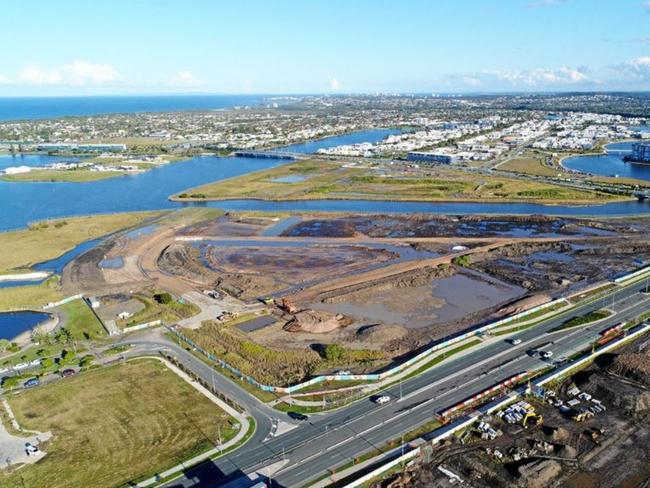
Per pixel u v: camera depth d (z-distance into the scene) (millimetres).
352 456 71562
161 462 71375
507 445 73812
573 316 115312
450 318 116875
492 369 93562
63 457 73312
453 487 65812
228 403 85500
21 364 101438
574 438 75250
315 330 111562
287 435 76688
